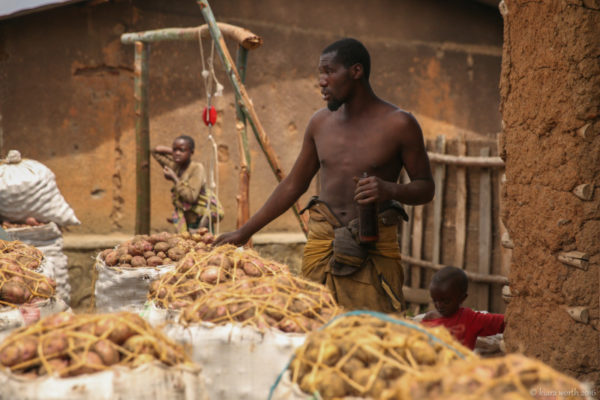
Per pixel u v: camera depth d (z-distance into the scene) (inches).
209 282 97.7
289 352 75.0
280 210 142.3
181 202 248.7
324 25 310.7
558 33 116.7
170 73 286.7
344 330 67.6
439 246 258.1
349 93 127.0
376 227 119.0
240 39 194.2
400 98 321.7
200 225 244.8
